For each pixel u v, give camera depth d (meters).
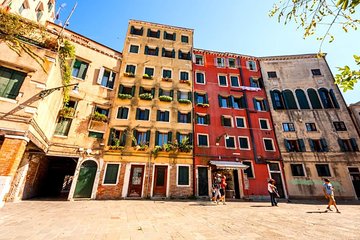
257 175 18.61
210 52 24.17
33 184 14.01
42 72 9.74
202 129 19.62
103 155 16.16
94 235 5.20
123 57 20.34
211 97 21.61
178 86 20.97
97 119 16.56
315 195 18.11
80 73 16.86
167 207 11.10
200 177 17.69
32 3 15.02
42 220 6.73
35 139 10.17
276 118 21.53
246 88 22.69
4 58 8.88
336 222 7.24
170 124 18.88
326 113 21.41
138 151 17.06
